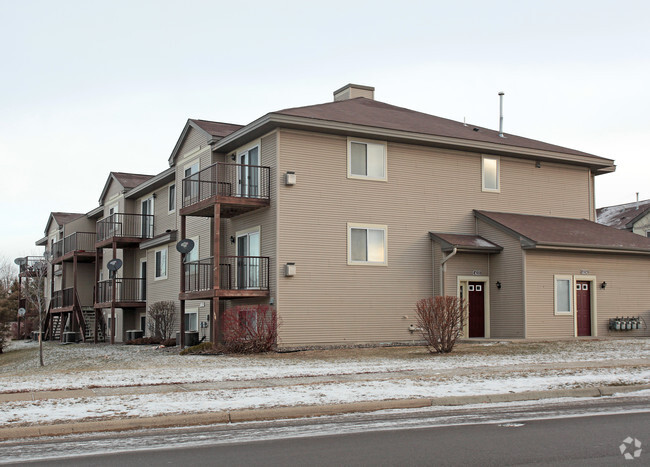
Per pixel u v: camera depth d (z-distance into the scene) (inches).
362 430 367.9
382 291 971.3
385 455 306.5
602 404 447.2
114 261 1270.9
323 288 927.0
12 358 1172.5
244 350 852.0
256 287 938.7
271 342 867.4
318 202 935.0
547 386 503.2
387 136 976.9
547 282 992.2
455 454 306.2
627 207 1819.6
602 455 301.3
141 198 1421.0
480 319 1027.9
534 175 1131.9
